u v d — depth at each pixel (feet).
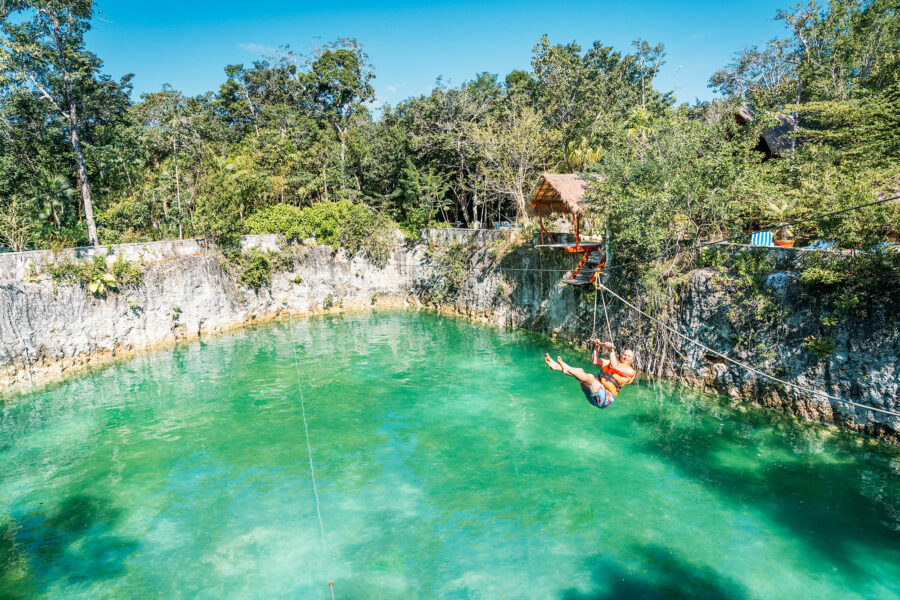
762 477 55.72
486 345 108.37
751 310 70.28
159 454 65.67
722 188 73.72
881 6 107.55
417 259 147.23
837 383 62.23
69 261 98.68
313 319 136.46
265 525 50.55
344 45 202.69
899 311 56.85
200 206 128.77
